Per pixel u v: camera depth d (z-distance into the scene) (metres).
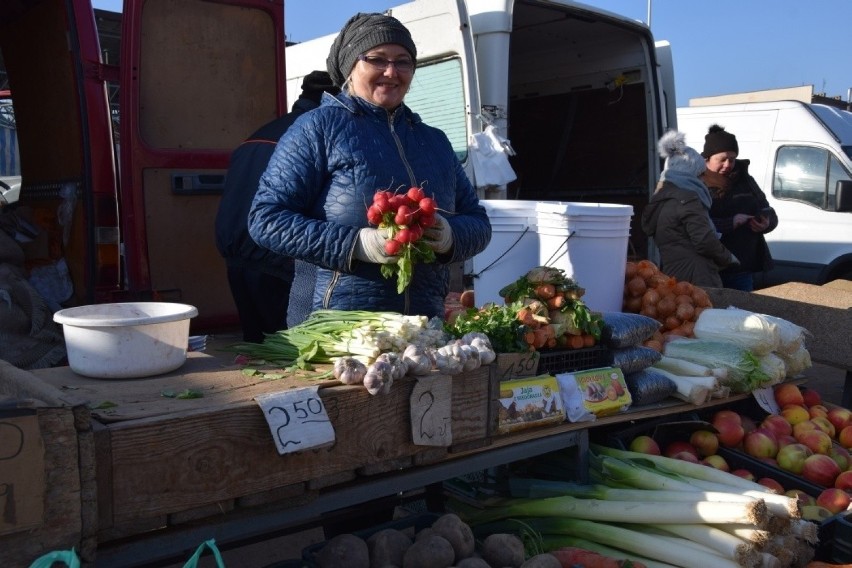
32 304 4.23
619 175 7.92
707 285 5.25
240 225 3.59
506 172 5.74
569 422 2.84
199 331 4.65
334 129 2.67
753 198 6.45
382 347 2.29
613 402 2.97
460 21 5.63
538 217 4.03
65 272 4.62
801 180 9.12
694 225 5.16
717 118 10.04
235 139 4.73
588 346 3.06
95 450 1.68
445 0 5.72
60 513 1.61
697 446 3.55
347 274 2.72
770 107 9.54
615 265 3.99
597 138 8.02
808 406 4.17
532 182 8.82
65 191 4.66
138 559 1.88
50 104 4.78
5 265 4.31
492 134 5.73
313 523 2.77
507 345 2.70
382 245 2.46
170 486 1.81
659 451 3.35
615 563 2.49
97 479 1.69
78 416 1.63
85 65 4.30
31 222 4.82
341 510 2.87
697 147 10.21
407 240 2.40
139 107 4.33
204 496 1.87
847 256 8.75
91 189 4.33
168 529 1.94
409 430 2.27
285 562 2.29
